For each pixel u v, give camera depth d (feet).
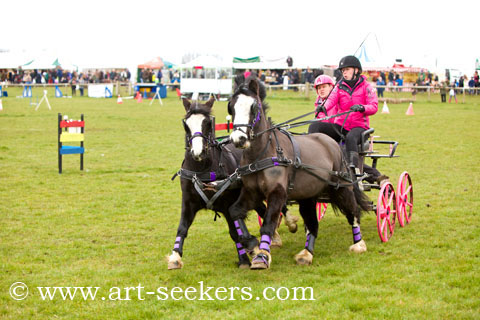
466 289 18.51
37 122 76.64
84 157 49.80
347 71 26.32
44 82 160.04
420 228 27.14
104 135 64.54
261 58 144.05
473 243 24.07
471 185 36.96
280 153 20.70
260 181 20.45
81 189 36.99
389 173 42.11
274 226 20.04
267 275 21.04
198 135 20.54
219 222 29.53
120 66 154.10
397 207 26.66
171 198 34.73
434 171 42.45
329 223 29.37
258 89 20.54
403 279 19.77
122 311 17.74
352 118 26.17
